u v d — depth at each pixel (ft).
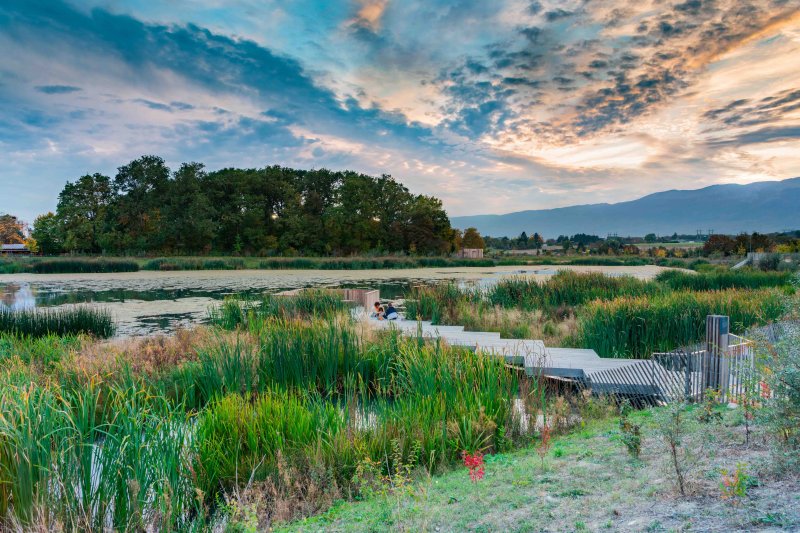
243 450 19.10
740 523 9.61
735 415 18.17
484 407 21.17
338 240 217.36
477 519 11.91
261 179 215.10
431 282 112.37
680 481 11.82
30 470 13.37
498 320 50.47
